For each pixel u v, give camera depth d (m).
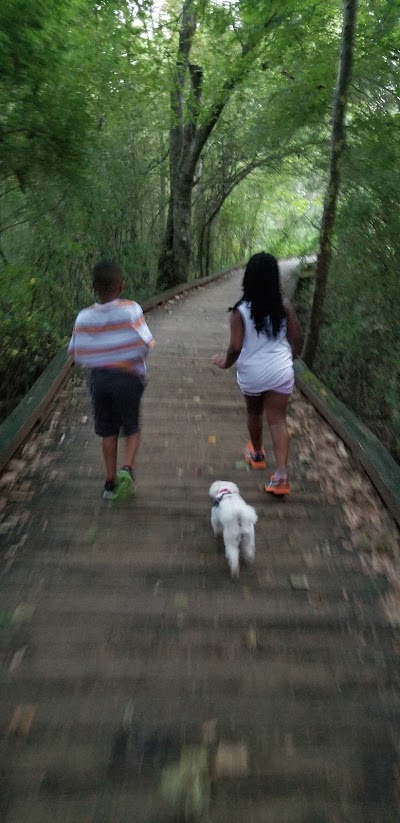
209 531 4.04
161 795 2.16
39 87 7.91
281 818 2.10
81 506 4.33
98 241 13.80
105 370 4.08
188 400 6.99
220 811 2.12
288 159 24.31
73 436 5.71
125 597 3.30
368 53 11.54
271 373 4.35
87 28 10.45
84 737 2.39
